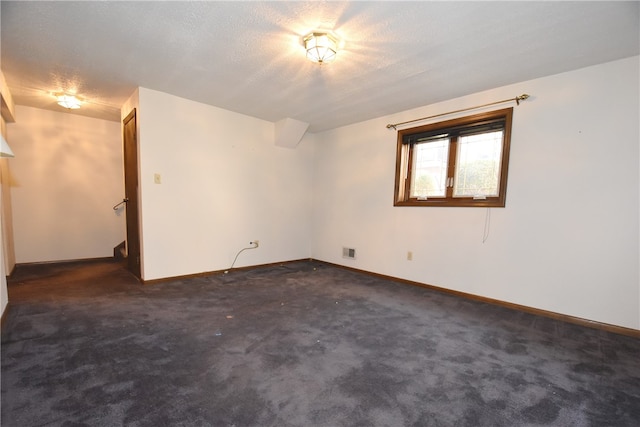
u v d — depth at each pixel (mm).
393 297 3086
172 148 3379
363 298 3029
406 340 2090
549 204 2611
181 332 2125
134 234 3559
